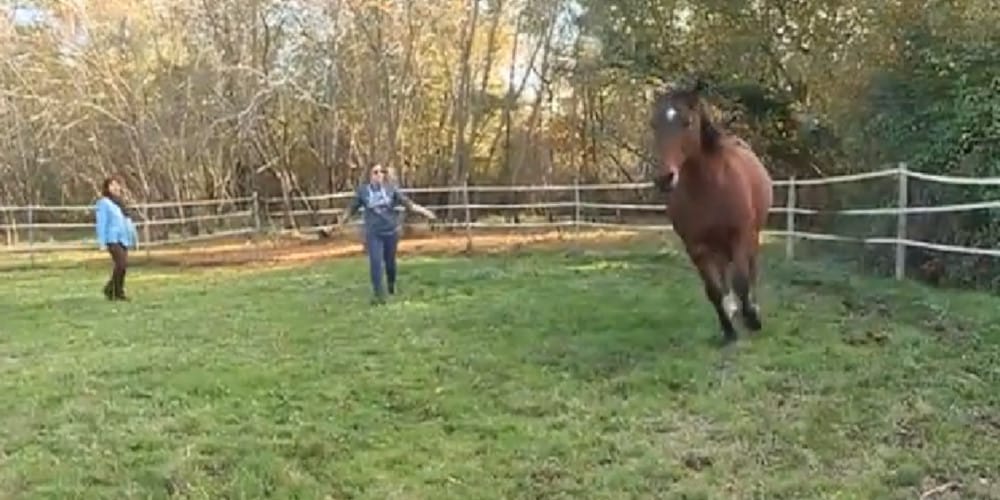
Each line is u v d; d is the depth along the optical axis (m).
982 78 10.80
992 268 9.82
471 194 25.47
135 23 25.19
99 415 6.59
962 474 5.03
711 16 16.83
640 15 17.59
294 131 25.95
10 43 25.86
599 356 7.58
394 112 24.98
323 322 9.90
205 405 6.75
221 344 8.91
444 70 25.66
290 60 25.23
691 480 5.16
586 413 6.26
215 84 24.95
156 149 25.33
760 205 7.62
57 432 6.29
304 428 6.14
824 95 15.84
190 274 16.08
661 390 6.66
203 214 25.20
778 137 16.89
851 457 5.34
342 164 26.17
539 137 27.08
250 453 5.72
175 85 25.39
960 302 8.71
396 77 24.80
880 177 11.25
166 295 13.03
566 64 25.19
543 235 20.16
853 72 14.48
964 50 11.09
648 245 16.47
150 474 5.47
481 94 25.95
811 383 6.59
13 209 19.75
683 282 11.28
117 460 5.70
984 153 10.24
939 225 10.62
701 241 7.28
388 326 9.42
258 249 20.47
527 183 26.89
